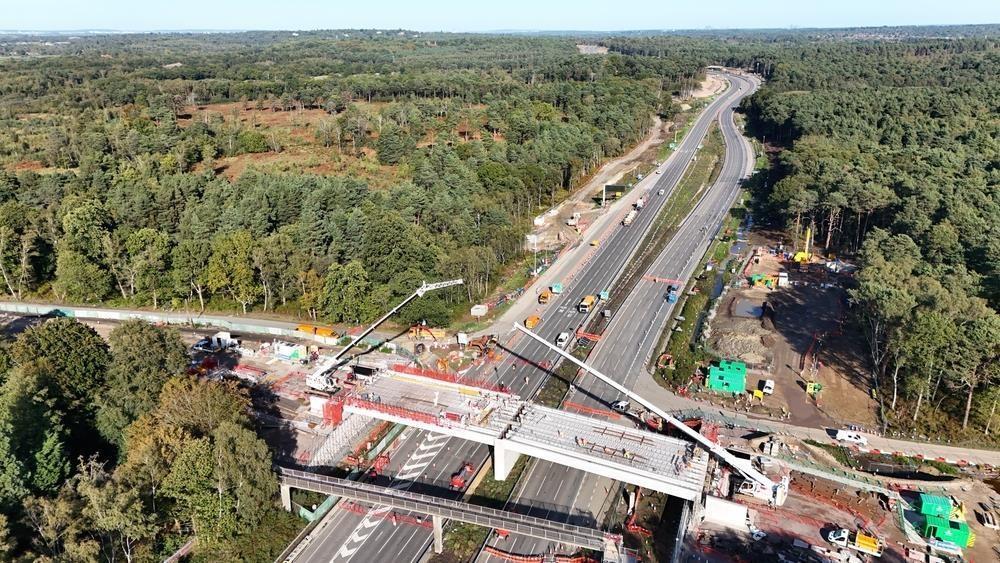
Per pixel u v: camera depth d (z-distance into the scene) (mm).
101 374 147375
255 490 118188
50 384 136000
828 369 173250
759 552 112375
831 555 111250
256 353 188500
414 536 121125
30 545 104125
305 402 163750
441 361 181250
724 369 165250
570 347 189125
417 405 144250
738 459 123812
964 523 115250
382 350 187375
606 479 136250
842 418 152875
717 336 193000
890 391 160250
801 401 159875
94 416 141750
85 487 107562
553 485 134125
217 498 115562
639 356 183875
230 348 190875
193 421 126812
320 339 194875
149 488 114750
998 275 181000
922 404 152875
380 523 124375
